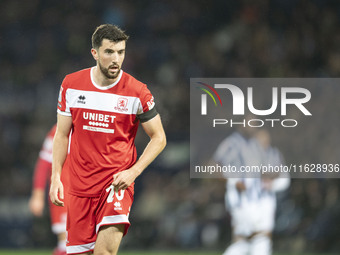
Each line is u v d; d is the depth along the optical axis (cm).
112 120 1725
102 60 1677
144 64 6241
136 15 6625
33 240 4734
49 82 6350
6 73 6506
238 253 3247
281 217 4159
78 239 1769
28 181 5381
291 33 5891
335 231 3981
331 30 5753
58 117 1772
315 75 5394
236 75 5706
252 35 6047
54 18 6831
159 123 1777
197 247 4350
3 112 5997
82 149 1741
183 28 6456
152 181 4847
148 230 4575
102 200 1731
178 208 4566
